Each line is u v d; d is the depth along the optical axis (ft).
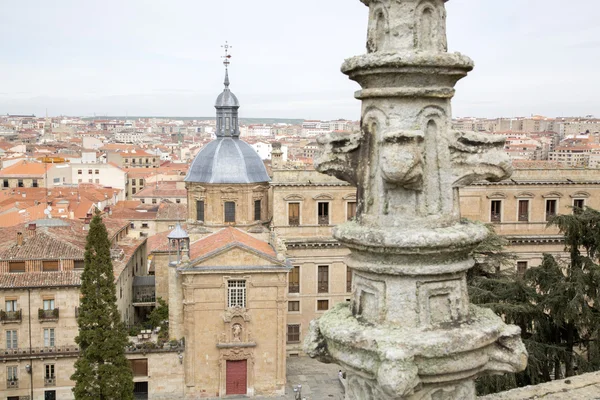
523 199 236.63
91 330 163.12
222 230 214.69
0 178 515.09
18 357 182.91
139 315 249.55
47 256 191.42
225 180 223.30
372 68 27.09
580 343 107.55
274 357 189.37
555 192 237.45
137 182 630.74
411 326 27.27
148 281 250.78
